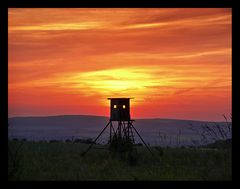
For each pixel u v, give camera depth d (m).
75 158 42.84
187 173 34.19
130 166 39.12
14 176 31.22
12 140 52.94
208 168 36.28
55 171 34.62
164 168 37.12
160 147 49.84
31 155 41.03
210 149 47.31
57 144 55.44
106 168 36.62
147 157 43.66
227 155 40.53
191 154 44.22
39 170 34.59
